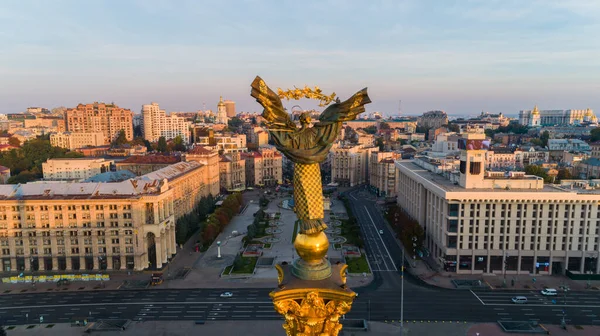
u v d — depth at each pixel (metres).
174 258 173.00
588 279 145.88
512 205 149.12
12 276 151.88
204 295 137.00
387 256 173.50
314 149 22.03
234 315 122.50
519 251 150.62
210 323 117.69
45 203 154.38
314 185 22.73
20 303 131.88
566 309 124.94
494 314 121.88
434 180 178.88
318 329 22.97
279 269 24.34
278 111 22.41
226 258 172.75
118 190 160.88
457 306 127.12
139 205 155.25
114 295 137.38
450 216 152.38
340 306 22.36
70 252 156.62
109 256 156.88
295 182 23.00
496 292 137.38
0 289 142.38
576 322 116.94
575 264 150.38
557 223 149.12
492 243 151.62
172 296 136.38
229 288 142.50
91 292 139.75
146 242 159.62
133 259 157.50
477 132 161.25
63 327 116.12
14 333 112.75
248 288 142.38
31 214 155.25
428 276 151.38
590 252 148.00
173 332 112.88
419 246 175.00
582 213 148.00
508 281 146.12
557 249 150.25
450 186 163.88
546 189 158.50
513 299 129.75
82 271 156.50
